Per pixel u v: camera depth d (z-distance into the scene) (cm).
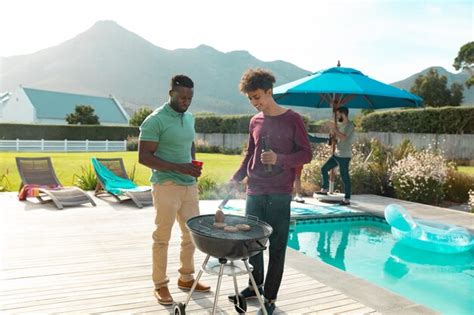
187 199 303
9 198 704
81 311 273
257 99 263
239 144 2534
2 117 5378
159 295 292
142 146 276
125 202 695
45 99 5094
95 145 2252
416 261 487
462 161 1659
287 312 284
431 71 3938
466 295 382
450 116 1734
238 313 279
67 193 662
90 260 385
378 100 843
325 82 678
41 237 464
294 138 267
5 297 294
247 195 285
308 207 718
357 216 697
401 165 893
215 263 255
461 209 832
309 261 403
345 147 740
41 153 1991
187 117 297
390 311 290
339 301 305
